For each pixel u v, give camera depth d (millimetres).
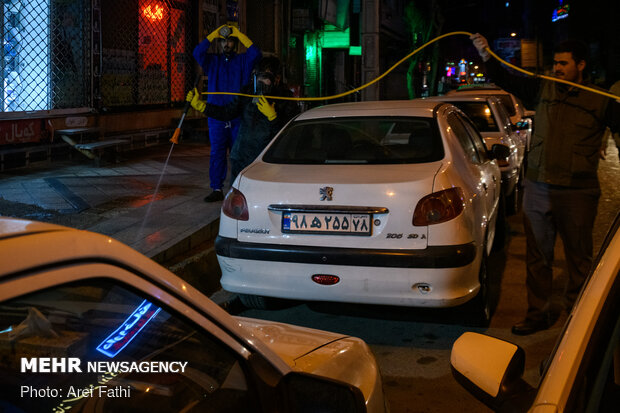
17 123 9688
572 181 4188
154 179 9242
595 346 1530
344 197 4020
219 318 1538
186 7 14047
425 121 4723
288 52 20562
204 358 1494
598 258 1867
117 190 8305
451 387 3680
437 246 3910
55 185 8453
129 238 5988
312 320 4832
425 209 3934
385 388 3680
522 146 9727
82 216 6797
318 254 4016
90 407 1205
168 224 6570
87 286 1188
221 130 7637
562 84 4164
